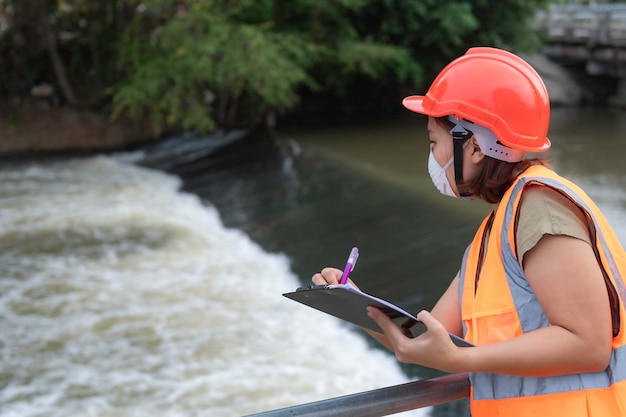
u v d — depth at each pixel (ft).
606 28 67.82
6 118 49.57
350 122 61.26
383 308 4.14
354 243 29.45
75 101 52.13
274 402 18.80
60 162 47.11
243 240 31.55
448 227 29.43
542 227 3.92
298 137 53.42
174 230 32.99
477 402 4.32
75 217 34.81
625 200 33.45
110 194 39.24
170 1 48.85
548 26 76.89
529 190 4.10
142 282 26.71
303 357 21.15
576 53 71.77
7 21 51.65
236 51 47.09
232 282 26.76
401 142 50.65
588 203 4.15
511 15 66.03
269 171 42.63
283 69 48.93
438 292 23.99
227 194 38.83
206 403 18.88
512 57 4.41
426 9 60.44
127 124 51.93
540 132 4.29
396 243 28.63
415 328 4.26
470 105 4.27
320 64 61.16
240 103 54.95
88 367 20.76
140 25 50.80
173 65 46.80
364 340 21.98
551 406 4.03
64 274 27.48
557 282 3.88
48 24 51.13
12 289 25.95
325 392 19.22
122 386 19.77
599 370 3.93
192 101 48.47
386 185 36.81
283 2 55.83
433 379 4.44
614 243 4.24
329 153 46.34
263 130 55.72
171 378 20.12
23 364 20.92
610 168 40.63
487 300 4.22
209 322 23.39
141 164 47.09
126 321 23.54
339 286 4.00
